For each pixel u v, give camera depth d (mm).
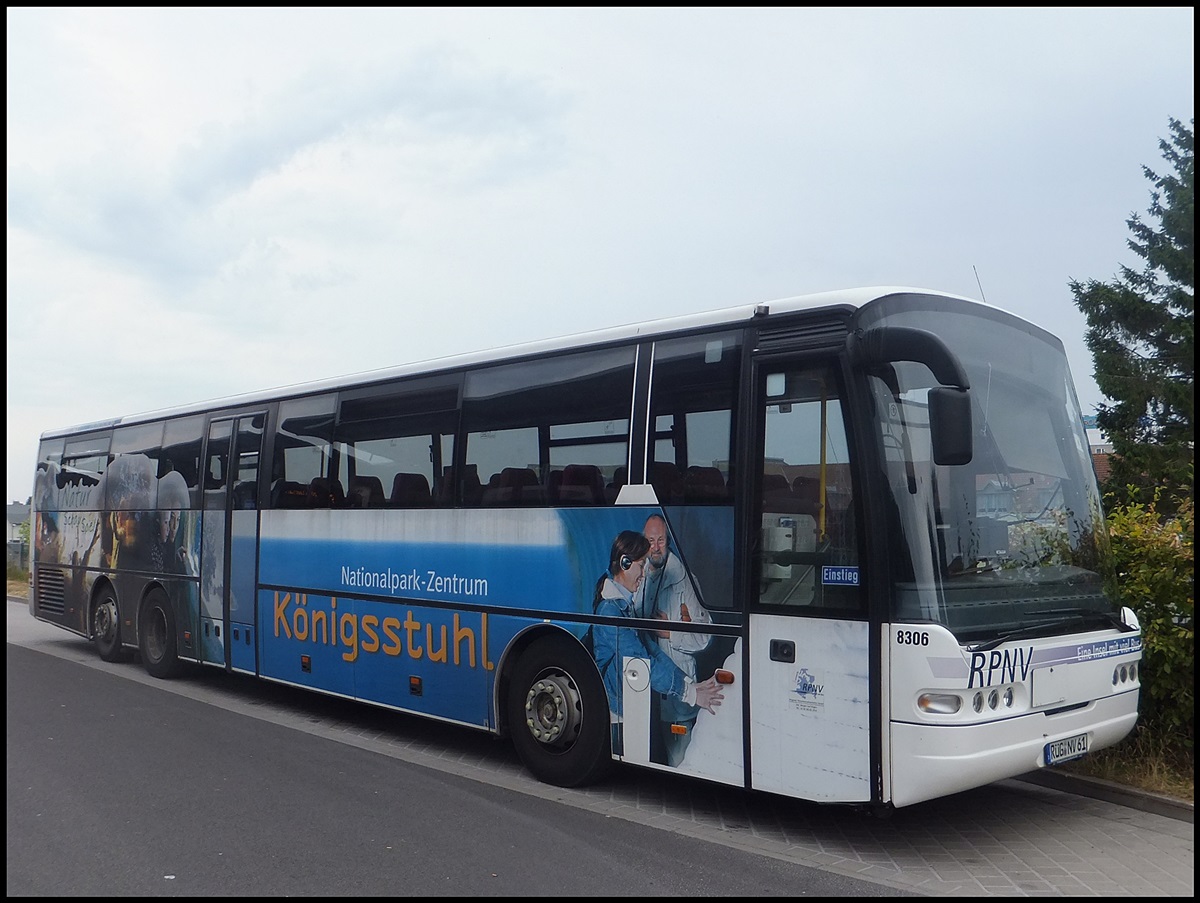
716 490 6750
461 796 7488
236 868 5859
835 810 7160
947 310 6652
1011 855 6180
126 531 13930
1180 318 28312
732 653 6531
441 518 8812
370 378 9859
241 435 11656
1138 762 7539
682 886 5625
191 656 12297
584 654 7547
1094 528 7125
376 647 9438
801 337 6430
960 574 6008
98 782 7789
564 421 7863
